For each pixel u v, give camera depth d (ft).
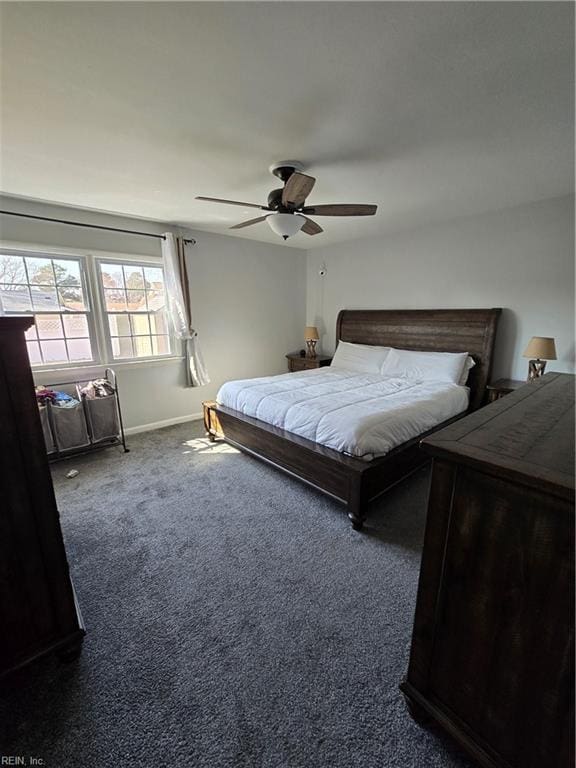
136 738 3.53
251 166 7.45
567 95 5.05
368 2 3.45
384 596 5.36
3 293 9.55
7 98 4.99
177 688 4.01
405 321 13.42
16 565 3.83
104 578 5.75
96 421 10.49
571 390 5.61
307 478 8.05
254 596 5.37
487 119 5.71
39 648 4.10
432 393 9.88
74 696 3.93
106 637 4.67
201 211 10.75
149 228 11.89
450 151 6.84
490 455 2.82
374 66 4.42
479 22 3.72
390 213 11.18
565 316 10.07
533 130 6.07
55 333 10.53
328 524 7.23
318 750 3.44
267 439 9.09
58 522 4.11
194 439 12.06
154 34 3.82
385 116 5.59
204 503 8.04
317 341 17.47
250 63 4.33
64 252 10.30
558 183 8.64
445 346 12.35
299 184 6.48
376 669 4.23
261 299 15.74
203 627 4.83
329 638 4.66
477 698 3.10
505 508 2.68
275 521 7.33
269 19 3.65
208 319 14.02
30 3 3.38
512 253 10.77
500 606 2.83
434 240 12.50
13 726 3.64
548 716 2.65
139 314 12.26
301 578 5.74
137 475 9.43
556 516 2.41
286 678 4.13
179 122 5.70
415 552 6.38
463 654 3.15
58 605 4.18
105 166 7.38
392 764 3.32
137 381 12.46
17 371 3.61
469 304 11.94
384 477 7.37
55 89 4.79
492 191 9.19
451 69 4.48
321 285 16.88
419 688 3.57
